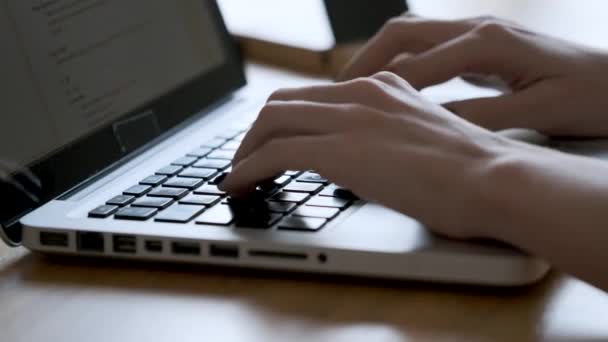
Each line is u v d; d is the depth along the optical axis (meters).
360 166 0.66
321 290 0.64
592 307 0.60
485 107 0.86
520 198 0.60
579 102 0.86
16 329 0.60
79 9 0.89
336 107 0.69
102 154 0.84
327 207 0.71
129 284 0.66
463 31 0.91
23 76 0.79
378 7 1.28
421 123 0.67
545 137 0.87
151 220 0.70
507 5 1.69
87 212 0.73
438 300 0.61
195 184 0.78
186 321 0.60
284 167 0.69
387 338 0.56
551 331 0.57
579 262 0.58
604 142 0.86
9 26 0.79
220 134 0.95
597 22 1.53
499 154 0.64
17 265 0.71
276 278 0.66
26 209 0.74
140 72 0.95
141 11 0.98
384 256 0.62
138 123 0.91
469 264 0.61
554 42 0.89
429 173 0.63
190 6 1.08
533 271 0.61
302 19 1.45
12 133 0.75
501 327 0.58
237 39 1.37
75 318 0.61
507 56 0.86
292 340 0.56
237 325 0.59
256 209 0.71
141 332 0.58
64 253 0.71
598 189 0.59
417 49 0.94
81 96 0.85
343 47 1.27
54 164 0.78
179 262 0.68
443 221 0.63
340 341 0.56
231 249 0.66
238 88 1.13
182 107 0.99
